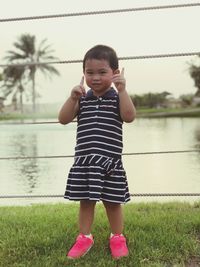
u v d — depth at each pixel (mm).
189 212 3883
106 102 3004
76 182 2949
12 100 53719
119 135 3010
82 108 3057
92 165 2904
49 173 8242
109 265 2834
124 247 2988
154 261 2887
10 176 7914
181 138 16516
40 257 2967
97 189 2877
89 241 3027
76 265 2857
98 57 2986
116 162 2953
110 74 3018
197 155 9961
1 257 2992
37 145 15719
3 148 14891
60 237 3227
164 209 4156
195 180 7211
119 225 3039
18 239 3209
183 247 3031
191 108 46469
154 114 44750
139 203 4500
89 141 2965
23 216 3850
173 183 7008
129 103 2934
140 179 7375
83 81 3082
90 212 3039
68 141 16875
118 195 2934
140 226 3426
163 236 3172
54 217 3730
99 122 2979
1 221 3670
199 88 46281
